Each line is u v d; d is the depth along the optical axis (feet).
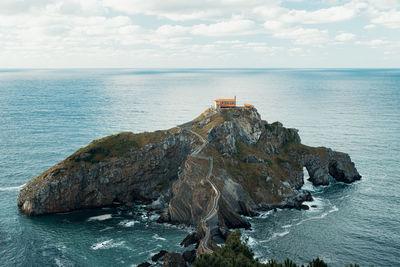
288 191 432.66
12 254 306.35
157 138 483.10
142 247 323.16
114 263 295.48
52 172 418.10
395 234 342.23
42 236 341.41
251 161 472.85
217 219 353.92
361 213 391.24
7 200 417.69
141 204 439.63
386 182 484.74
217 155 460.96
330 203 422.00
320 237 338.13
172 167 478.59
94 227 365.61
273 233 348.79
